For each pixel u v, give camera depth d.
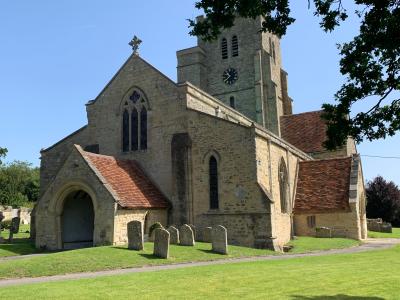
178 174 32.34
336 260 22.69
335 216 38.12
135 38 36.84
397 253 26.84
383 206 70.56
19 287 14.19
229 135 31.48
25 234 42.75
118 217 27.11
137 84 35.91
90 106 37.75
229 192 30.86
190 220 31.58
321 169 42.84
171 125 33.72
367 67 12.34
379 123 12.60
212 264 20.64
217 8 12.04
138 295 12.70
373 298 12.63
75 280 15.68
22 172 102.31
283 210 36.91
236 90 61.69
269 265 19.91
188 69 63.12
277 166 35.88
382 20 11.09
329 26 11.88
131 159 34.91
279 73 67.12
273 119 59.53
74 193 30.41
